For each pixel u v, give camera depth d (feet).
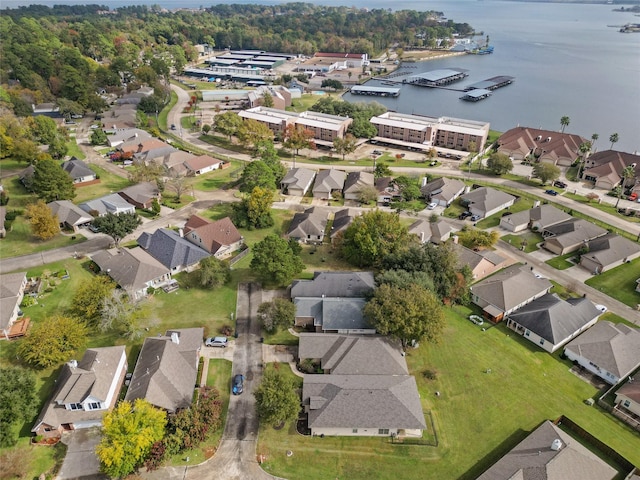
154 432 187.93
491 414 217.36
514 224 381.81
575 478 177.78
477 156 567.59
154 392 206.69
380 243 310.45
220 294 295.48
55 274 307.99
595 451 200.75
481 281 301.43
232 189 453.99
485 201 414.21
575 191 469.16
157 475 187.11
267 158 469.57
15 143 459.73
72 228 364.79
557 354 254.47
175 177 428.15
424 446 201.57
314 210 390.01
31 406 204.13
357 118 639.35
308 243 358.64
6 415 193.67
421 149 588.09
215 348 251.80
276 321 254.68
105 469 178.50
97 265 315.37
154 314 274.36
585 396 228.63
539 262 342.23
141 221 360.28
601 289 311.06
